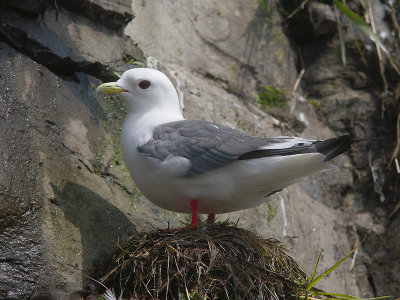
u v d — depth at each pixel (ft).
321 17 35.27
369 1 36.94
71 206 20.54
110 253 20.62
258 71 33.45
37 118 21.44
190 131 20.35
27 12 22.98
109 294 18.78
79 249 19.88
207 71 31.30
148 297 18.88
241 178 19.89
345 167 33.14
